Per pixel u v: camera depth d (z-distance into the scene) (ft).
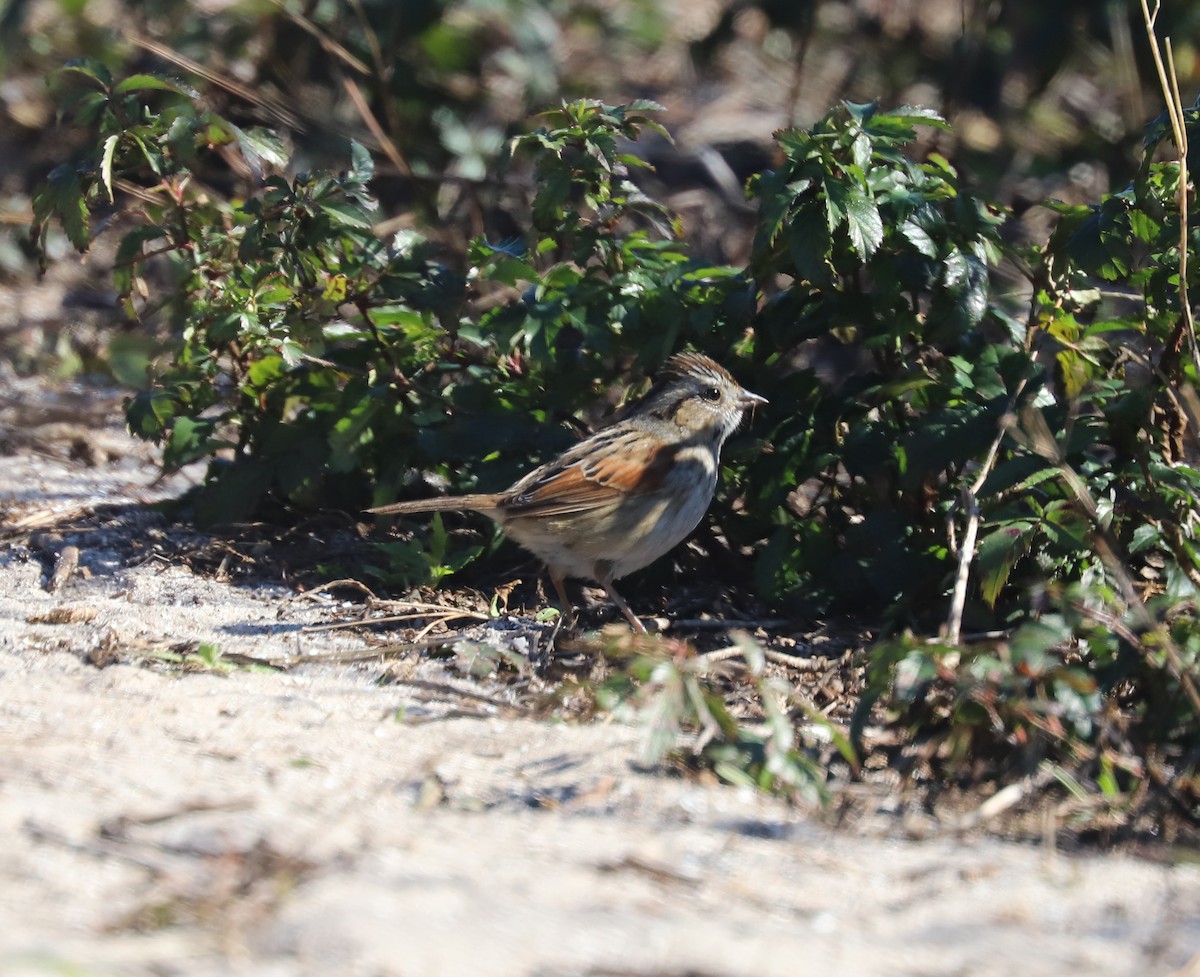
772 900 19.58
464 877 19.47
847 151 31.89
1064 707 24.02
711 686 28.73
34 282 54.70
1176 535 30.17
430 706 27.20
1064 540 29.55
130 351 48.32
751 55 69.10
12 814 20.53
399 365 36.24
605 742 25.35
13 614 31.81
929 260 31.83
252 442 37.50
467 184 50.57
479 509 32.96
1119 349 34.78
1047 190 60.54
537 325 33.50
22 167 58.18
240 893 18.66
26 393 48.16
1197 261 31.48
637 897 19.33
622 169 34.14
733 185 60.34
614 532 32.40
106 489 40.91
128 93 39.06
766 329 33.78
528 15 57.47
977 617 31.40
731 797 23.41
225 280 36.63
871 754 25.54
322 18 55.11
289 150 53.01
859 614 33.37
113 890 18.70
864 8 67.31
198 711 25.98
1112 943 18.48
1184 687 24.79
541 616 32.63
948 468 33.73
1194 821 23.32
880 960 17.72
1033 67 59.52
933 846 22.07
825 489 38.29
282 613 32.48
